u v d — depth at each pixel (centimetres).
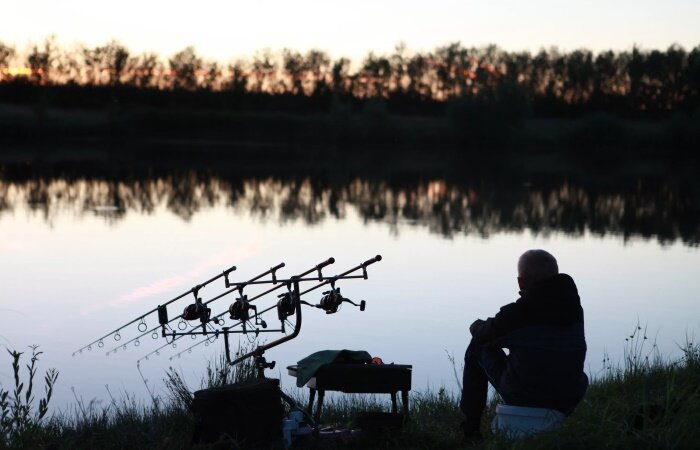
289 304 629
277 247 2580
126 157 7631
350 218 3509
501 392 553
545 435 514
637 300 1738
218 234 2880
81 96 9838
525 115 9338
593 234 3106
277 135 10000
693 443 504
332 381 592
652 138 9450
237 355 750
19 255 2312
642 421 545
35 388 1005
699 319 1520
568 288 541
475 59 10088
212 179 5462
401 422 594
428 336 1352
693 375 711
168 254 2383
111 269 2097
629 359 816
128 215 3425
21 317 1514
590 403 629
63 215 3362
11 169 5809
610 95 10112
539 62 10219
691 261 2392
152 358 1159
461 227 3253
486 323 552
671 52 9894
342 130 9744
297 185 5172
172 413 659
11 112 9494
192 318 692
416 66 10175
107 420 674
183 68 10050
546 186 5434
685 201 4572
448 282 1941
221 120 10038
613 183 5753
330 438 584
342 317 1480
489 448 521
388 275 2045
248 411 553
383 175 6175
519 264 548
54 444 592
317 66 10238
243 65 10162
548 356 535
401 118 9900
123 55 9794
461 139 9494
